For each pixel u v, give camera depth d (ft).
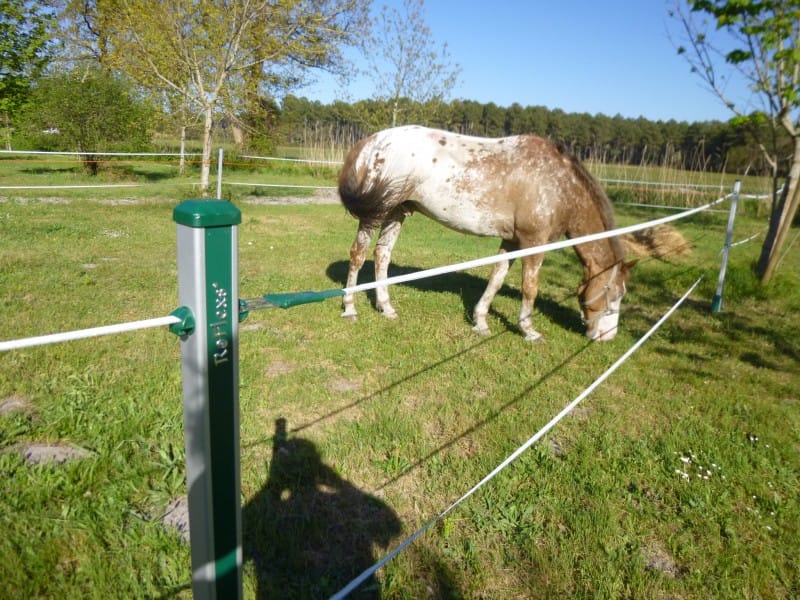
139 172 58.49
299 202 47.65
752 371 15.10
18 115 51.37
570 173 14.90
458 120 107.55
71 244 24.25
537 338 16.40
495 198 15.08
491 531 8.15
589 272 16.03
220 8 42.45
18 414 9.93
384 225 17.08
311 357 14.02
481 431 10.91
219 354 3.99
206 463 4.09
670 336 17.53
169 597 6.64
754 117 22.88
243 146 75.31
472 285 22.59
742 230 41.14
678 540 8.22
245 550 7.44
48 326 14.34
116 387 11.24
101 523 7.58
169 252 24.20
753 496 9.37
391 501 8.68
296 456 9.50
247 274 21.54
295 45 46.06
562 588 7.20
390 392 12.32
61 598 6.48
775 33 21.18
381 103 56.24
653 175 61.11
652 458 10.38
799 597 7.41
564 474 9.57
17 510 7.68
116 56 48.37
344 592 5.51
